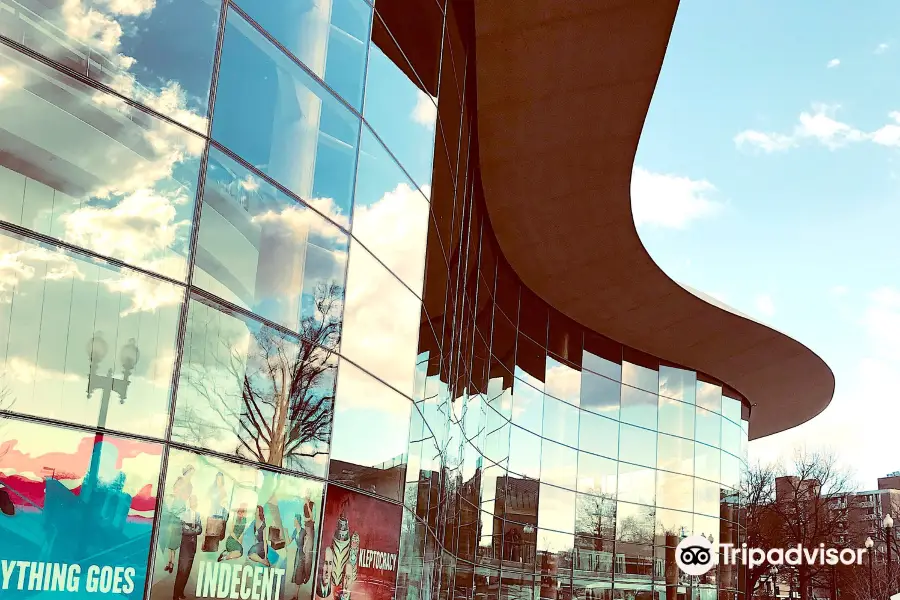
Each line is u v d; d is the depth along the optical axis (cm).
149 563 675
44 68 658
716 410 3406
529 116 1681
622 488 2875
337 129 952
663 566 2958
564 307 2722
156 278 709
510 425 2380
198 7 773
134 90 715
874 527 6562
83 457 643
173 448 704
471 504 1994
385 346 1052
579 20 1396
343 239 950
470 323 1909
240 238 795
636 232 2184
